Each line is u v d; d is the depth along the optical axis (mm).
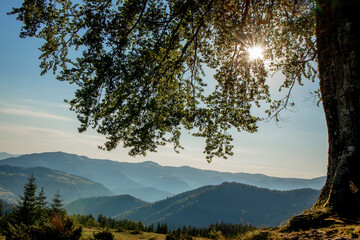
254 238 5438
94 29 7609
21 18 7547
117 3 8938
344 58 5660
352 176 5020
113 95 8742
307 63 11836
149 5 8641
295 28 9766
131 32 9188
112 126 8852
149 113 10102
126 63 8414
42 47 8227
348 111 5441
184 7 8539
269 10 9344
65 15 8148
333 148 5883
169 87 10875
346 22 5684
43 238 9641
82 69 7848
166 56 9641
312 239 3896
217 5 8844
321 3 6535
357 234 3430
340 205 4891
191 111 10461
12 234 9391
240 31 9234
